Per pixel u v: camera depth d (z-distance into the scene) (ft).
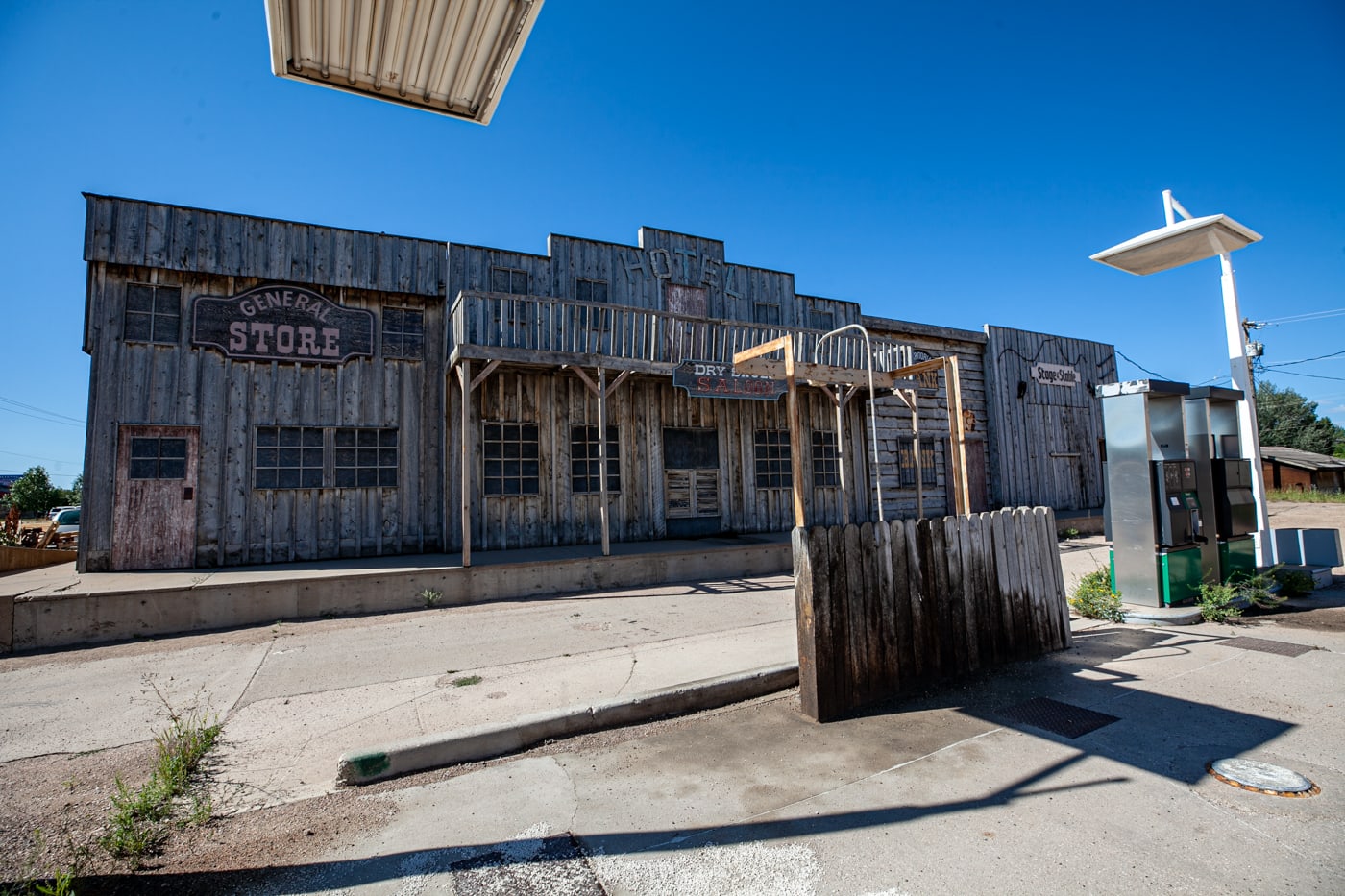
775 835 9.29
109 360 30.71
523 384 38.24
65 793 11.37
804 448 47.01
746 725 13.83
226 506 32.09
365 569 29.40
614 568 32.89
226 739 13.62
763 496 45.19
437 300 37.35
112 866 8.93
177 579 26.76
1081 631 21.22
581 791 10.91
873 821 9.57
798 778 11.10
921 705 14.62
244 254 33.40
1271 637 19.04
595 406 40.16
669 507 41.78
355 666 19.10
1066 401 61.82
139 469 30.91
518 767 11.99
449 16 7.43
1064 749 11.87
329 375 34.68
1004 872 8.23
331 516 34.01
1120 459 23.07
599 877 8.38
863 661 14.70
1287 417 161.99
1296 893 7.66
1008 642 17.66
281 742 13.35
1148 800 9.92
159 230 31.89
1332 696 13.99
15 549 36.22
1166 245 24.18
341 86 8.59
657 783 11.14
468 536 29.68
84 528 29.68
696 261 45.32
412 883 8.35
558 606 27.99
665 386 42.45
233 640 23.07
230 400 32.68
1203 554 23.07
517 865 8.70
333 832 9.77
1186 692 14.62
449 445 36.47
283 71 8.23
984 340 56.34
